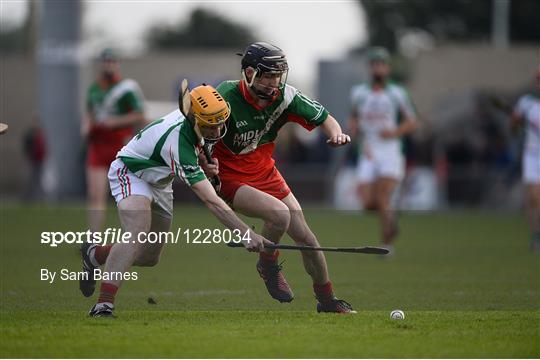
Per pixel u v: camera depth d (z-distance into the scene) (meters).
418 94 126.00
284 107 31.84
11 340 26.61
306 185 98.50
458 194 95.50
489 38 182.50
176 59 151.38
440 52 126.00
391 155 56.19
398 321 30.33
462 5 183.88
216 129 29.55
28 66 146.75
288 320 30.62
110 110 54.50
